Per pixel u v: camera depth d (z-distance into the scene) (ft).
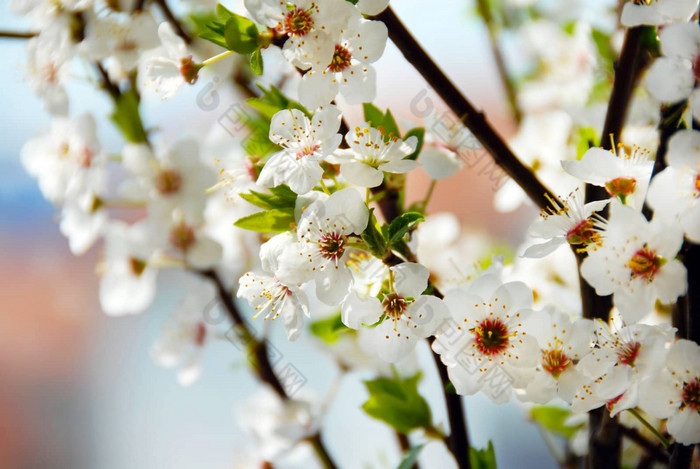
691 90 1.23
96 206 1.54
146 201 1.53
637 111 1.40
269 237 1.35
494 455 1.32
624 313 1.23
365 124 1.24
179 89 1.33
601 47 1.56
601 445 1.31
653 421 1.37
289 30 1.23
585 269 1.24
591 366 1.24
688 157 1.22
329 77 1.24
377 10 1.23
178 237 1.54
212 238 1.55
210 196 1.55
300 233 1.22
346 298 1.23
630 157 1.28
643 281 1.23
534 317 1.25
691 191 1.22
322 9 1.23
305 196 1.25
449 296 1.25
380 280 1.26
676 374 1.23
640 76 1.35
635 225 1.22
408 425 1.39
